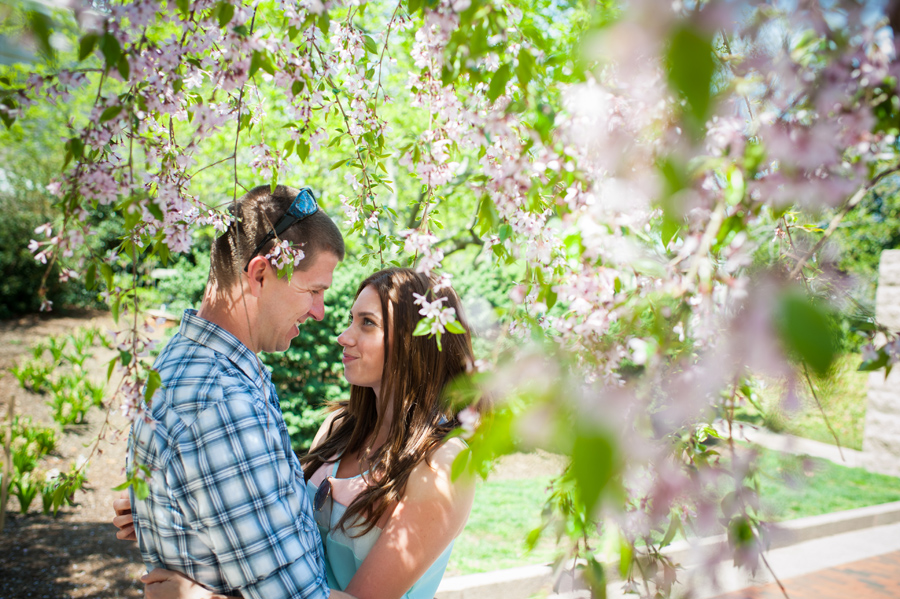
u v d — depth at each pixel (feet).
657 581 3.60
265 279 4.54
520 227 3.52
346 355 5.63
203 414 3.88
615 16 2.14
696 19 1.78
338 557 5.13
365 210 5.73
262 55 3.59
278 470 4.01
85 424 24.13
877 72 2.04
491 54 3.47
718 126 2.22
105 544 14.88
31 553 14.06
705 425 3.27
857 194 2.34
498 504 16.15
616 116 2.46
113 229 21.08
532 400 2.19
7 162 33.42
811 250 2.28
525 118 3.38
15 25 2.81
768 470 2.69
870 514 15.94
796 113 2.23
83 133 3.31
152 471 3.92
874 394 21.86
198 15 3.63
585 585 2.96
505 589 11.34
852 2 1.95
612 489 2.01
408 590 4.87
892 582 12.55
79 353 31.45
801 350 1.76
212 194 17.69
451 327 3.43
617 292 2.87
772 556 13.82
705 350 2.26
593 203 2.81
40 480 17.99
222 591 3.90
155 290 27.71
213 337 4.31
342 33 4.74
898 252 21.72
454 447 4.91
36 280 44.80
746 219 2.39
